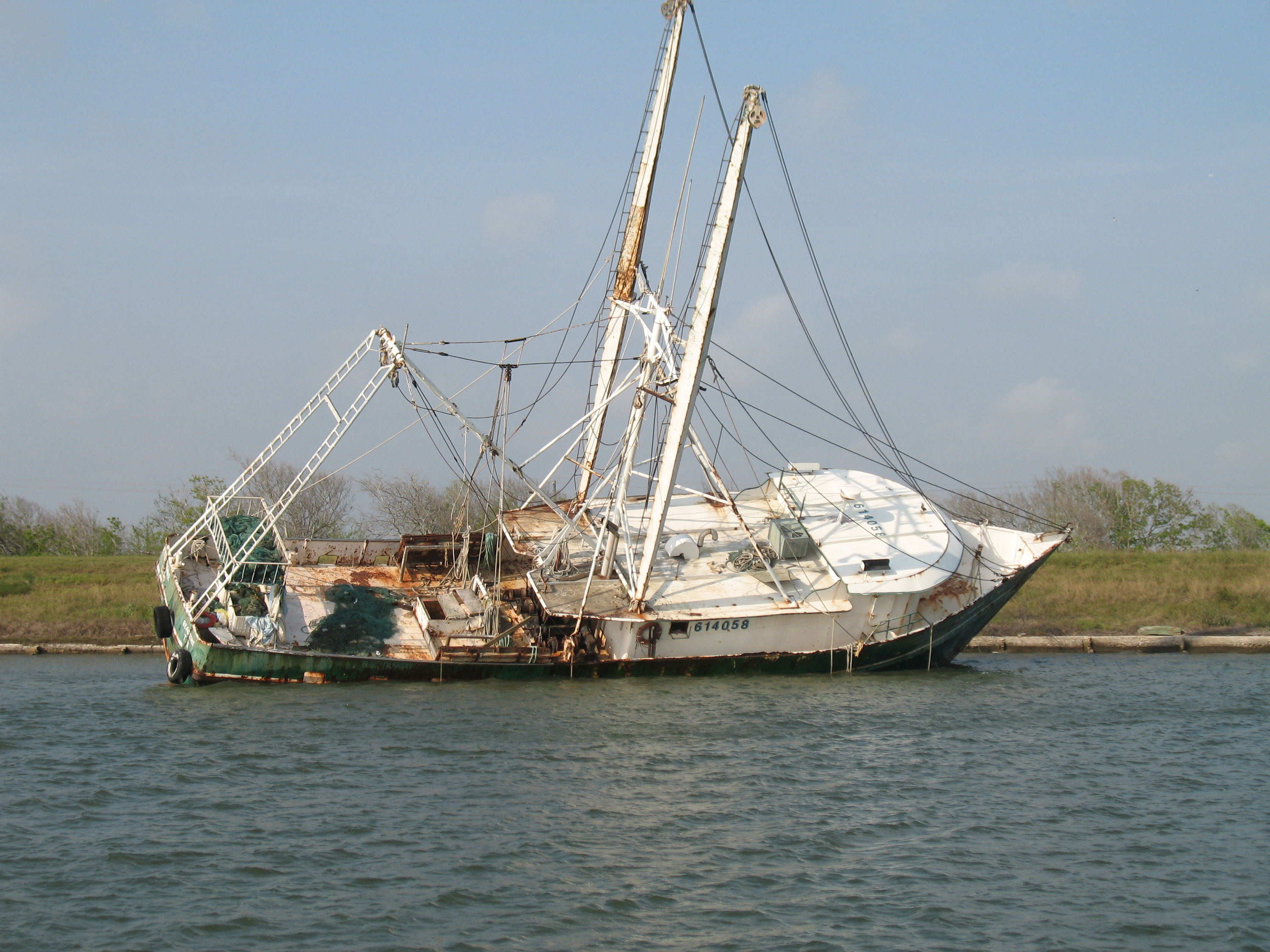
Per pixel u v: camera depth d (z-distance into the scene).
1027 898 18.42
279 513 35.81
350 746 27.64
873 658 38.69
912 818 22.58
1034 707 33.88
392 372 36.12
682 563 40.16
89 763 26.09
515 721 30.44
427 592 39.84
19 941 16.20
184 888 18.36
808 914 17.67
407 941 16.42
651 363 37.94
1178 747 28.86
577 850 20.38
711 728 30.06
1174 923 17.48
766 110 33.91
